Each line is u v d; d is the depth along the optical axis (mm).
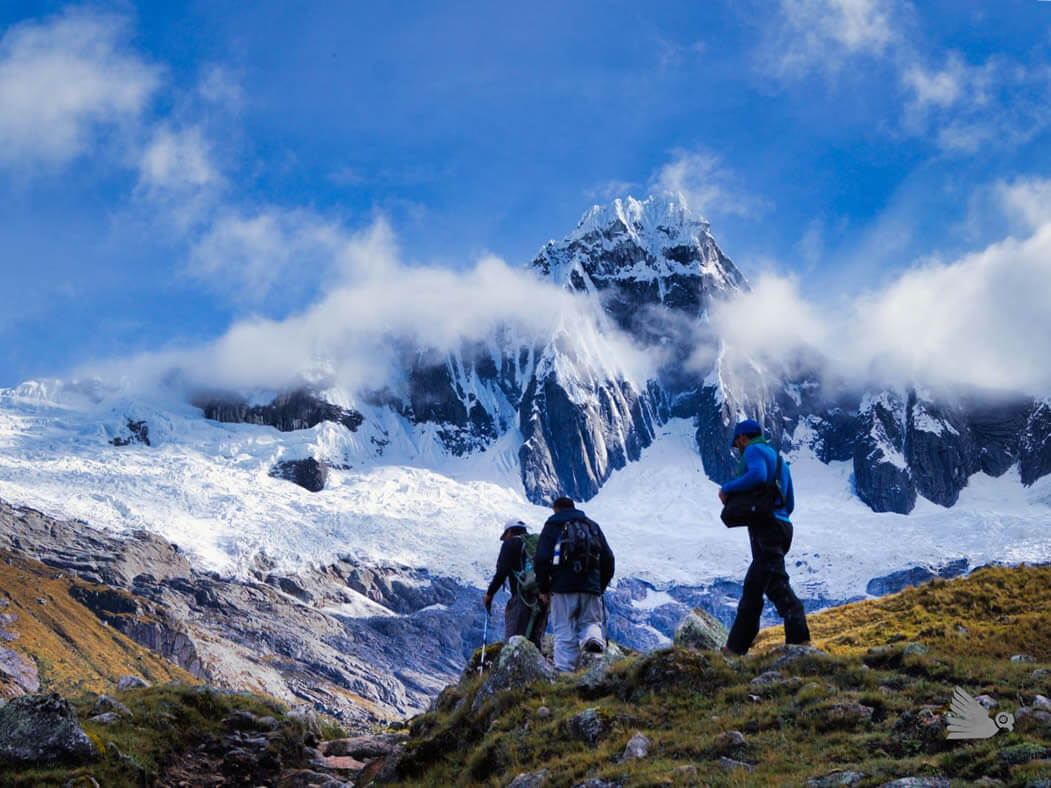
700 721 14773
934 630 25297
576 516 18422
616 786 13062
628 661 16969
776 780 12250
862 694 14672
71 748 17141
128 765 17625
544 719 16031
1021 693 14242
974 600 28594
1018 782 11094
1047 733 12539
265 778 19297
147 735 19516
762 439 17500
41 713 17375
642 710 15523
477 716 17141
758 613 17188
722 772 12828
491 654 20484
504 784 14719
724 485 17328
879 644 26047
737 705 15156
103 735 18734
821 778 12078
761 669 16297
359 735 23781
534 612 19922
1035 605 26797
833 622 32375
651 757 13883
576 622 18016
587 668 17609
